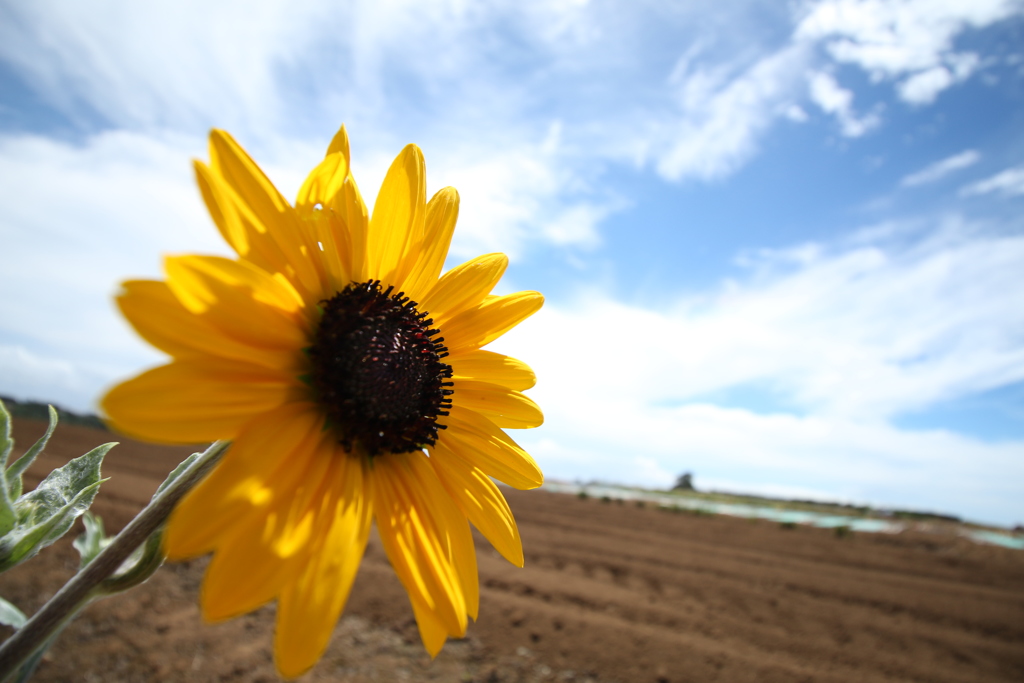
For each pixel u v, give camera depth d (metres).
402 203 0.12
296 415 0.10
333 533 0.10
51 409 0.10
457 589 0.11
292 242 0.10
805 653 0.70
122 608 0.54
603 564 1.04
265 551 0.08
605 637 0.65
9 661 0.08
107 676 0.42
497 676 0.53
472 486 0.13
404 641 0.57
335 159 0.11
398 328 0.12
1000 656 0.77
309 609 0.09
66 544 0.65
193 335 0.08
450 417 0.13
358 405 0.11
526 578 0.86
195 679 0.43
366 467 0.11
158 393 0.08
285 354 0.10
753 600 0.91
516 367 0.14
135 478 1.21
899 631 0.83
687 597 0.89
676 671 0.59
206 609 0.08
